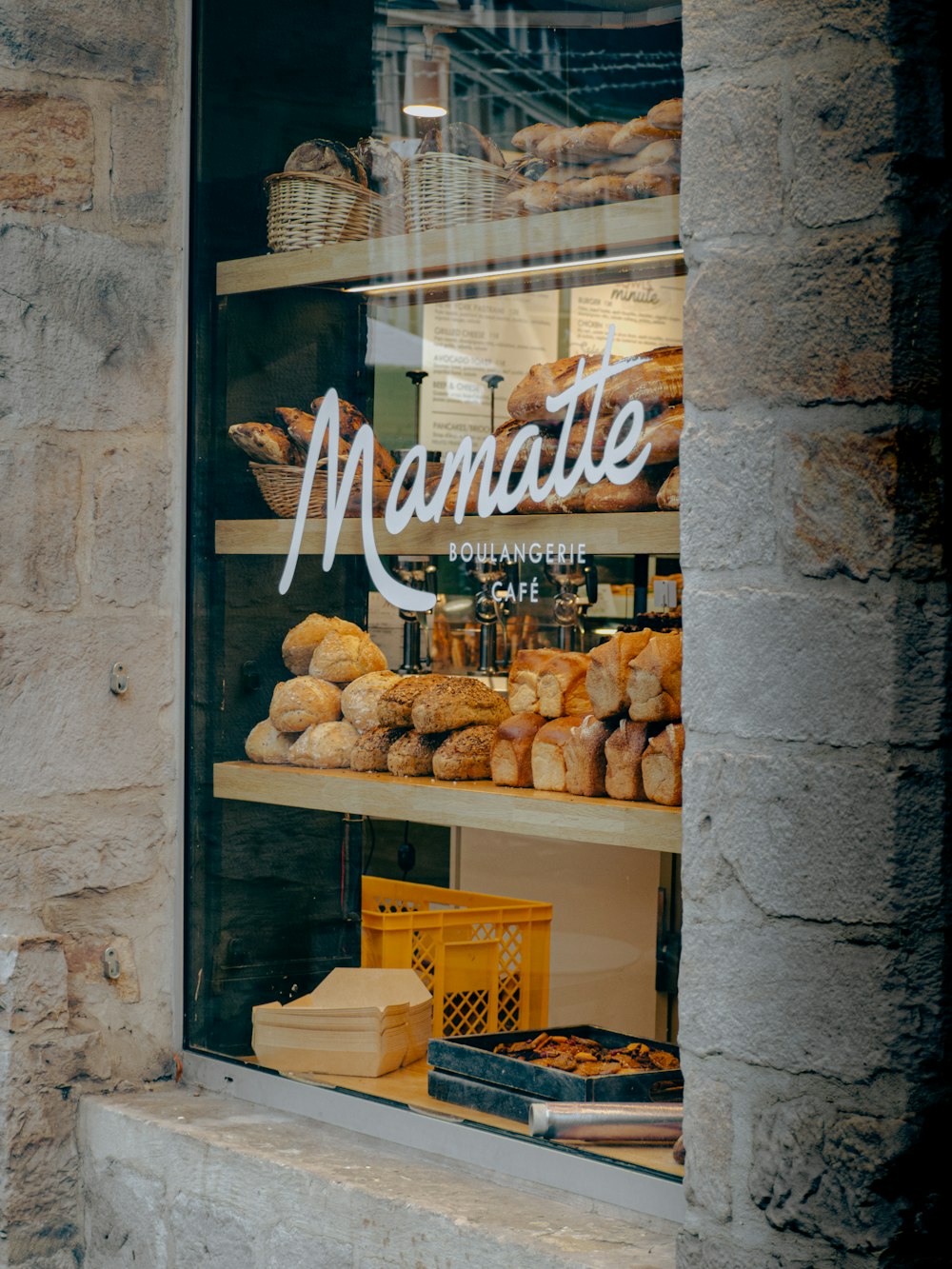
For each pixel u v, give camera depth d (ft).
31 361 9.85
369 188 9.64
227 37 10.23
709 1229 6.43
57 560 9.94
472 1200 7.83
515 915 8.66
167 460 10.39
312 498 9.93
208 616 10.39
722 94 6.36
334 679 9.78
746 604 6.31
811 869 6.09
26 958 9.66
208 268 10.36
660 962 7.93
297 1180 8.36
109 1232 9.55
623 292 8.27
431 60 9.23
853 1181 5.97
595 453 8.38
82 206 10.05
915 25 5.90
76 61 10.01
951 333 6.03
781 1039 6.19
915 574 5.92
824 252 6.06
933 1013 5.90
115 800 10.18
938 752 5.94
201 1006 10.27
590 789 8.33
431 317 9.29
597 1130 7.77
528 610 8.75
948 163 5.99
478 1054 8.48
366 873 9.46
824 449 6.07
